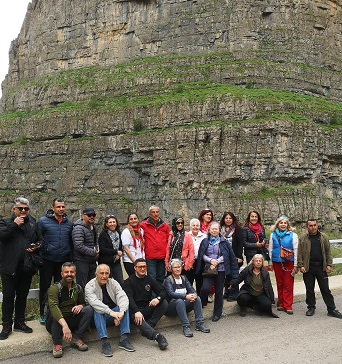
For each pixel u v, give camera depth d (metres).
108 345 12.05
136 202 58.66
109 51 75.31
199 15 66.94
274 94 54.69
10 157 70.69
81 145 63.66
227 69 60.66
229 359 11.66
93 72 74.12
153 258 15.77
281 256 15.99
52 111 69.94
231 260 15.54
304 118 50.44
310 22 62.72
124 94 66.81
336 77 61.88
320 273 15.80
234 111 52.47
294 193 47.78
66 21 80.69
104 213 59.53
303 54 62.22
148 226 15.98
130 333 13.54
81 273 13.73
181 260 15.23
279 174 48.69
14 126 73.31
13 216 12.66
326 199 49.66
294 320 15.17
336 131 51.06
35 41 86.25
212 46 65.62
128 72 69.50
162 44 69.75
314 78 60.66
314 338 13.28
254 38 62.78
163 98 60.06
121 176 60.12
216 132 51.47
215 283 15.12
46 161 66.75
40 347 12.27
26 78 87.19
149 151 56.84
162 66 66.38
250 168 49.94
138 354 12.04
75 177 63.53
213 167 51.31
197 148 52.56
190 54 67.06
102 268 12.73
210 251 15.28
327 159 50.47
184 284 14.22
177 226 15.87
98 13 76.81
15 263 12.38
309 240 15.91
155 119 57.78
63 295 12.38
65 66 80.50
